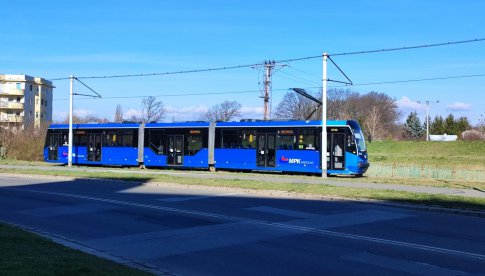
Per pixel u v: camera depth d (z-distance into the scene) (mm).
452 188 20922
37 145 51312
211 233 11273
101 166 38844
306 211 14977
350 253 9258
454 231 11711
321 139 29125
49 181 26250
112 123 37656
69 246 9359
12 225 11336
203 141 33375
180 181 23516
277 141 30609
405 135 115125
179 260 8680
